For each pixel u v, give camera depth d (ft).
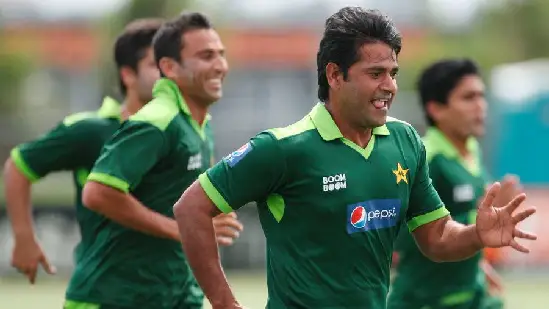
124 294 79.92
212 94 81.35
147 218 77.36
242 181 59.67
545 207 230.27
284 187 60.13
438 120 95.04
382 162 61.16
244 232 209.46
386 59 59.11
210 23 82.23
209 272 60.95
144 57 87.97
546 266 223.71
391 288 92.32
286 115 371.56
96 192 76.95
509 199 64.34
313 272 59.98
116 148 77.51
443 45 410.93
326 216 59.72
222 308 60.80
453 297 90.27
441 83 94.12
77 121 86.43
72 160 86.79
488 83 308.60
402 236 89.30
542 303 170.91
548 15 411.75
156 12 302.04
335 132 60.23
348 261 60.13
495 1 421.18
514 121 242.58
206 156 82.33
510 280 213.46
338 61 59.67
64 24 433.07
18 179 87.97
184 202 61.36
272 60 395.75
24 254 89.66
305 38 399.85
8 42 375.04
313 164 59.62
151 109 79.00
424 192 64.49
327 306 59.77
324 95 61.57
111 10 305.94
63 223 201.57
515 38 415.64
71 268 202.08
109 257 80.28
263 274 209.67
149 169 77.92
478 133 94.68
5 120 336.49
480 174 93.61
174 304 80.84
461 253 63.26
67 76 431.43
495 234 61.16
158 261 79.87
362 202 60.18
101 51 325.62
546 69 246.06
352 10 59.98
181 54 80.79
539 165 240.32
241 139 291.79
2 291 185.47
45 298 174.29
